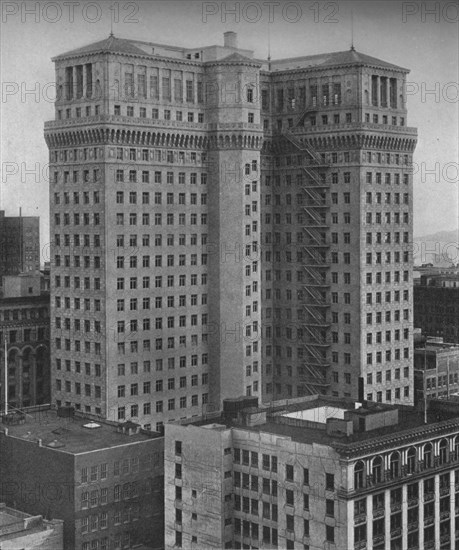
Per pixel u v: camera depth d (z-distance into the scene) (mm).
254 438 116875
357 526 108000
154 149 164250
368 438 113438
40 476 130500
